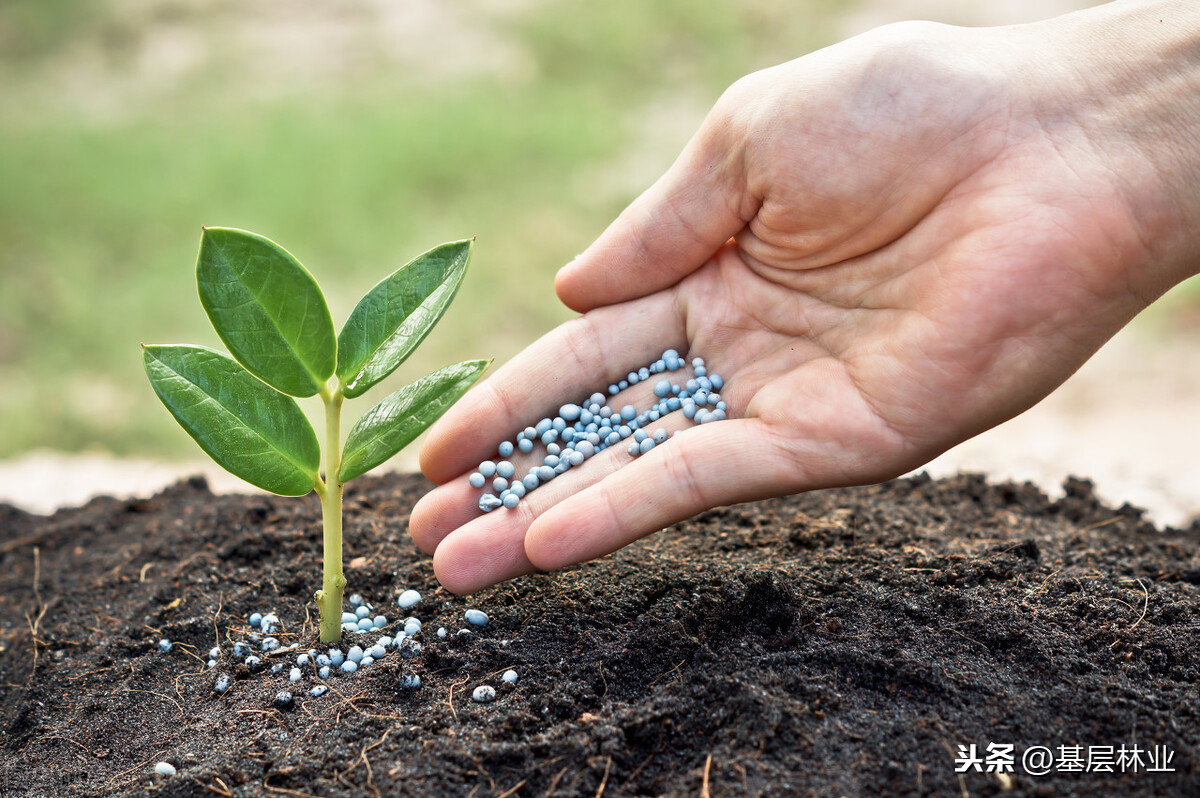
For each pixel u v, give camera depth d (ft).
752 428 1.78
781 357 1.85
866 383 1.76
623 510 1.76
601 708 1.70
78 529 2.02
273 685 1.76
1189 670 1.71
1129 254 1.72
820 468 1.77
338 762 1.68
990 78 1.75
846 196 1.77
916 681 1.70
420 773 1.66
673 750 1.68
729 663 1.73
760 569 1.84
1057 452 2.20
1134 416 2.62
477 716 1.70
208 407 1.71
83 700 1.78
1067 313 1.73
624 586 1.83
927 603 1.79
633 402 1.89
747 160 1.81
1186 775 1.63
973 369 1.74
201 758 1.69
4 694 1.81
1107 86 1.75
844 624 1.77
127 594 1.90
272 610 1.85
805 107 1.77
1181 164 1.72
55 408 3.07
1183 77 1.74
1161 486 2.09
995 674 1.71
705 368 1.89
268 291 1.70
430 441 1.84
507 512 1.79
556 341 1.88
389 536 1.95
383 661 1.77
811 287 1.84
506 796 1.65
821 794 1.63
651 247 1.87
